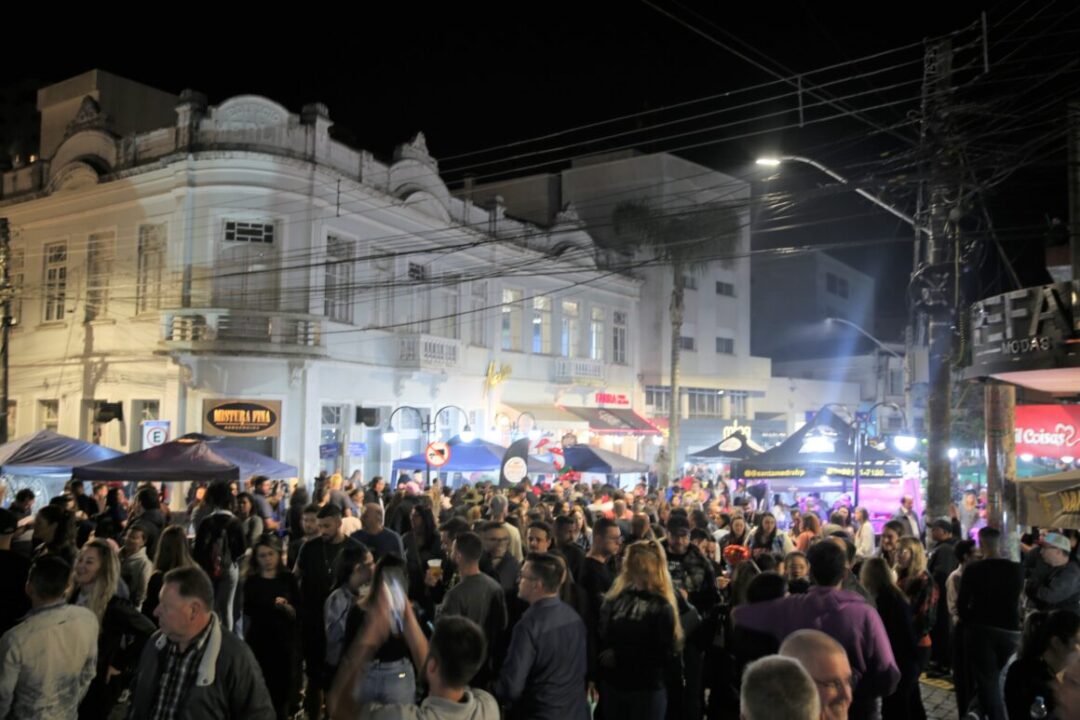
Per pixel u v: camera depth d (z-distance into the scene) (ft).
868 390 175.52
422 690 16.17
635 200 129.59
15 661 16.19
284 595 24.97
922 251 64.90
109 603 21.53
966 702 27.96
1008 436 44.34
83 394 84.79
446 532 28.66
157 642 15.12
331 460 83.25
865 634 18.54
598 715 21.98
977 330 38.14
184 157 77.71
